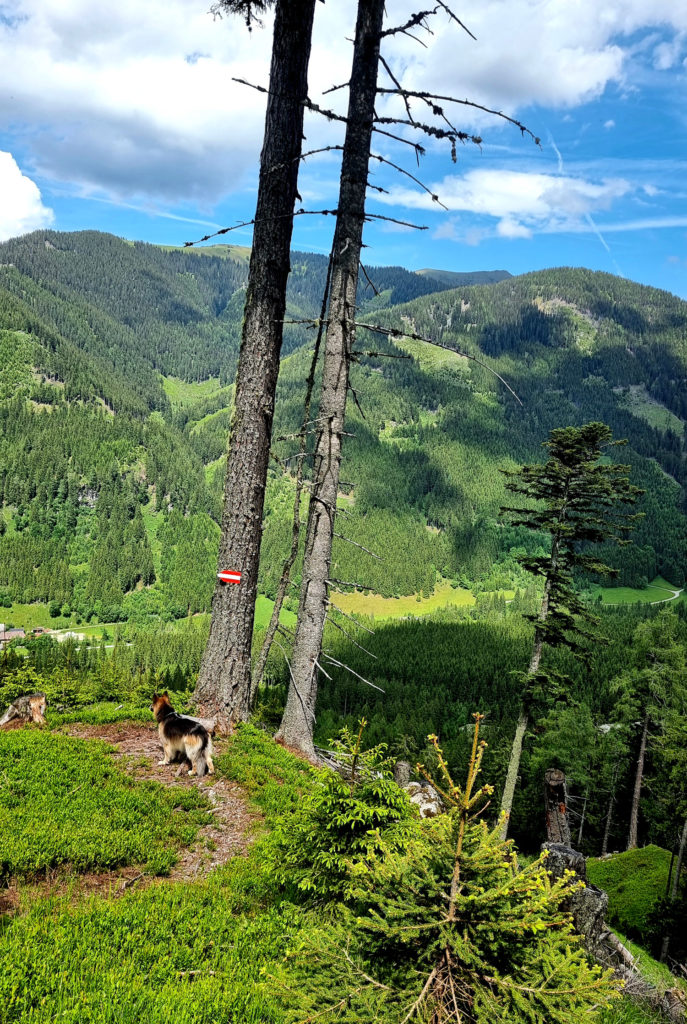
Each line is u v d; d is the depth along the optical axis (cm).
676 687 3338
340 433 1216
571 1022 301
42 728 1026
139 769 909
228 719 1098
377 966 338
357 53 1134
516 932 326
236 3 1100
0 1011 404
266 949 546
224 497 1112
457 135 1061
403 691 9756
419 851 361
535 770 4309
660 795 3369
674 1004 629
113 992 439
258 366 1097
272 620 1303
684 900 2031
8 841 629
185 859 718
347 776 634
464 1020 310
